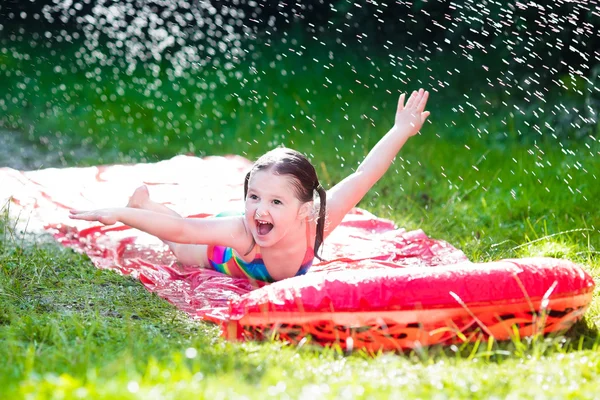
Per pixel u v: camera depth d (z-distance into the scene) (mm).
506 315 3920
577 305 4039
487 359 3695
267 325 4016
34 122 10141
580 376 3455
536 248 5684
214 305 4664
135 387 2957
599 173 7270
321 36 12211
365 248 5781
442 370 3502
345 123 9562
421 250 5727
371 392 3229
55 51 12719
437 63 10953
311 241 4945
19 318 4215
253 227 4797
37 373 3332
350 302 3902
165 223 4652
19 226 5945
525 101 9711
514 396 3217
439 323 3896
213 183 7172
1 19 13430
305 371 3516
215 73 11570
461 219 6504
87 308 4480
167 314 4500
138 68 12023
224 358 3648
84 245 5637
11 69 11992
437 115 9789
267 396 3088
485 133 8961
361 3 11562
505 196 6930
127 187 6934
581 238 5914
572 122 8820
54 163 8516
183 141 9266
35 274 4953
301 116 9828
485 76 10422
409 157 8219
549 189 7031
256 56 11977
